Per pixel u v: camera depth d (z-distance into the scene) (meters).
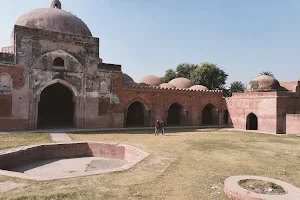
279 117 12.55
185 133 11.45
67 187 3.83
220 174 4.71
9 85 10.81
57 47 11.95
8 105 10.79
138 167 5.11
